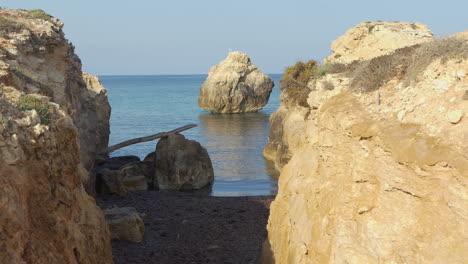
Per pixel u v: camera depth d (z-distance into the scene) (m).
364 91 16.44
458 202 11.13
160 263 22.98
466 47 13.73
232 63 116.69
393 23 39.22
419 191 12.11
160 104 143.00
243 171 51.03
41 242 13.02
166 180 43.78
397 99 14.69
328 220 15.09
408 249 11.92
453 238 11.04
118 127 87.75
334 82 19.92
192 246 25.45
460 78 13.16
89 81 60.66
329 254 14.58
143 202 34.81
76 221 15.94
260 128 88.62
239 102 115.75
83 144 32.53
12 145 12.65
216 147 67.50
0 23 26.27
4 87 16.27
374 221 13.07
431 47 14.67
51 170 14.48
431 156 11.91
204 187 44.47
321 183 16.73
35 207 13.36
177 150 44.75
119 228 25.67
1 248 11.09
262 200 35.09
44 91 22.42
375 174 13.52
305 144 20.17
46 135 14.23
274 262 19.14
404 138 12.80
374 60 17.27
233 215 31.11
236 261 23.30
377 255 12.72
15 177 12.45
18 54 23.81
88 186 32.16
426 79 14.13
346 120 15.32
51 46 28.67
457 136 11.80
